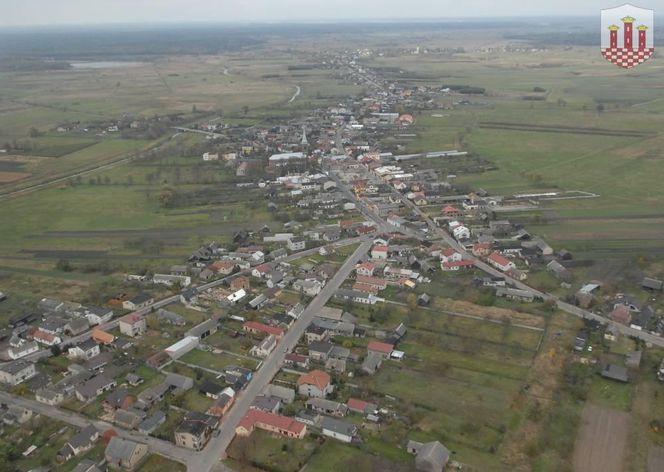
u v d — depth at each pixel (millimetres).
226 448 112750
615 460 107812
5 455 110812
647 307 159625
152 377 137625
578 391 126188
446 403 124812
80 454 112375
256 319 162750
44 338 153500
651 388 127875
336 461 109250
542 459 108000
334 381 134000
